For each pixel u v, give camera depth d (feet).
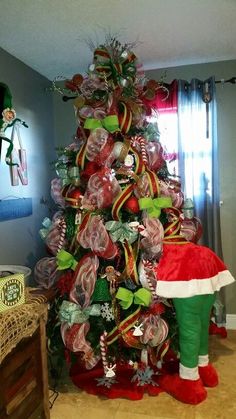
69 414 5.62
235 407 5.60
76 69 8.55
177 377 6.01
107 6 5.70
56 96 9.44
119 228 5.55
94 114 5.90
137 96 6.26
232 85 8.38
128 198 5.65
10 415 4.40
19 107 7.68
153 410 5.63
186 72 8.61
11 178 7.18
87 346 5.64
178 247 5.86
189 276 5.54
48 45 7.13
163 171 6.57
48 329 6.12
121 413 5.59
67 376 6.75
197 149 8.33
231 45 7.42
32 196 8.13
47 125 9.07
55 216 6.54
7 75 7.26
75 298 5.65
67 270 6.16
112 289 5.75
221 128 8.54
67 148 6.49
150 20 6.21
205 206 8.39
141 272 5.72
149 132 6.31
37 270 6.61
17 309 4.38
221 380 6.39
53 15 5.93
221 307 7.89
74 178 6.08
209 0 5.60
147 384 6.15
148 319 5.75
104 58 5.98
